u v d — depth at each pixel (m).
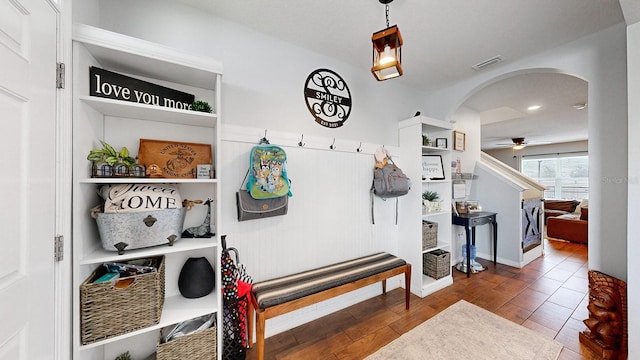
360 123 2.40
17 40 0.73
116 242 1.11
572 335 1.82
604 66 1.80
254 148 1.66
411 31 1.81
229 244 1.70
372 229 2.50
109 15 1.36
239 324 1.52
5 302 0.68
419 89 2.91
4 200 0.68
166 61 1.21
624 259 1.71
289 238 1.96
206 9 1.59
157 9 1.48
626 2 1.22
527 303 2.30
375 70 1.30
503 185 3.41
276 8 1.58
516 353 1.64
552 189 7.38
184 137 1.53
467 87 2.66
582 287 2.65
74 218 1.01
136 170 1.20
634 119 1.31
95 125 1.20
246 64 1.77
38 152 0.83
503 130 5.40
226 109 1.69
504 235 3.40
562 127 5.06
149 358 1.44
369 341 1.78
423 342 1.76
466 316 2.08
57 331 0.93
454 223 3.14
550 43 1.97
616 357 1.56
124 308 1.10
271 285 1.69
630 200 1.33
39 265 0.83
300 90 2.02
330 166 2.19
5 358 0.68
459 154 3.47
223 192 1.67
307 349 1.71
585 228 4.48
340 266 2.07
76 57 1.02
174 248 1.22
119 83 1.19
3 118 0.68
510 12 1.60
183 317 1.24
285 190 1.73
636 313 1.31
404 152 2.68
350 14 1.63
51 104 0.90
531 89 2.98
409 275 2.20
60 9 0.95
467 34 1.85
